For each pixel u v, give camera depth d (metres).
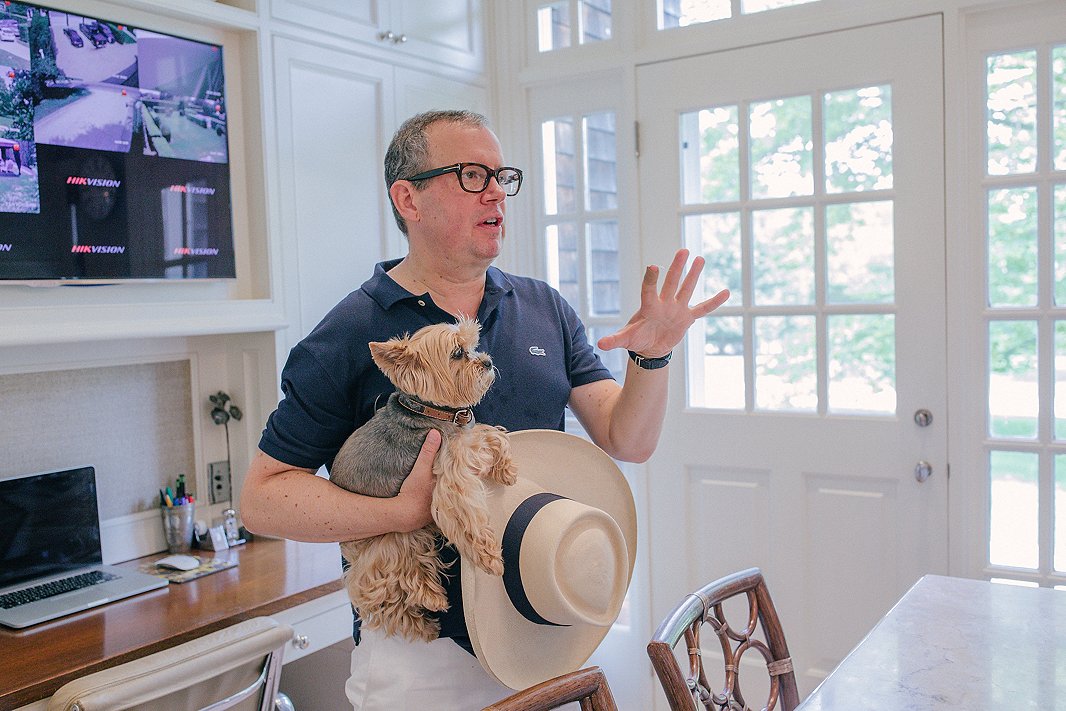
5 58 1.81
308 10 2.35
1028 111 2.27
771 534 2.64
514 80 2.97
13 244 1.84
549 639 1.27
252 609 1.88
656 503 2.80
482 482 1.18
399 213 1.34
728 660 1.42
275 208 2.30
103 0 1.98
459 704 1.30
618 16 2.75
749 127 2.59
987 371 2.36
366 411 1.31
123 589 1.98
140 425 2.28
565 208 2.96
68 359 2.11
